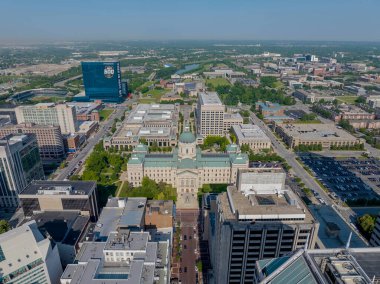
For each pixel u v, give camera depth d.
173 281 187.50
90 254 155.00
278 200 161.00
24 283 147.38
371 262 84.88
